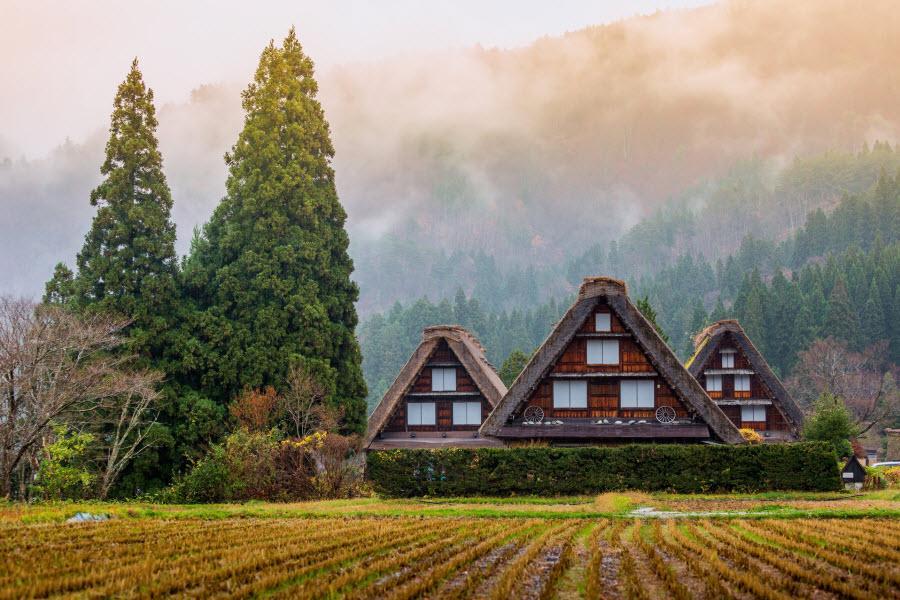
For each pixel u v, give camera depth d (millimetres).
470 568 20656
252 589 17844
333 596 17719
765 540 23922
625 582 18859
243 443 40469
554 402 44094
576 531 26594
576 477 38062
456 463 38312
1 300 42156
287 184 54812
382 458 38500
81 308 47812
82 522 28562
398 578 18969
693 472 37875
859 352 119188
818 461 37812
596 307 44219
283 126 57188
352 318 57156
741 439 41625
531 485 38000
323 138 59594
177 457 47188
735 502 34438
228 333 50500
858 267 142750
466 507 33906
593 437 42969
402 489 38219
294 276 53688
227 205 56594
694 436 42281
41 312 39250
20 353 37312
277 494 39562
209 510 33188
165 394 47875
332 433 46438
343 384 53844
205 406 47500
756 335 124500
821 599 17062
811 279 149125
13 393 37562
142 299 49719
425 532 26031
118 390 40562
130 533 25781
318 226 56031
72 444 42406
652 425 43094
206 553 21984
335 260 57625
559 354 43406
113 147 52281
